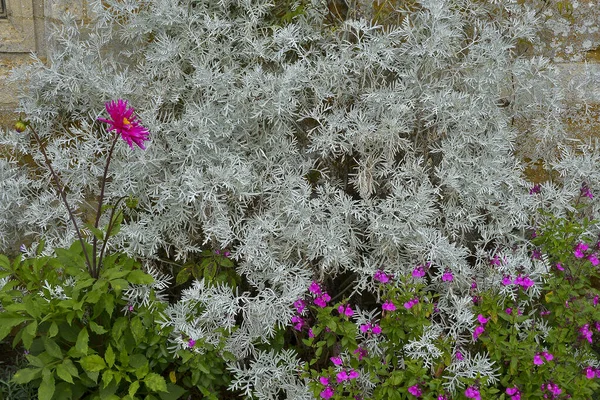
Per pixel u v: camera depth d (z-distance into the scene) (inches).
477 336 109.9
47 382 97.4
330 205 124.0
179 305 115.0
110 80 131.4
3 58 133.3
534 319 121.9
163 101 130.6
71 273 104.7
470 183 126.9
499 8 137.3
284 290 119.1
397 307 110.4
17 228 133.0
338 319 111.9
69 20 129.3
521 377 108.3
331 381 107.4
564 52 142.7
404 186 128.3
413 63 129.3
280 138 128.6
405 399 108.9
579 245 120.3
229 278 127.6
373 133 124.6
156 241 124.0
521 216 128.8
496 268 120.7
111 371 101.3
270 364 115.6
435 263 122.3
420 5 137.2
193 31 129.1
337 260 121.6
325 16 136.3
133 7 129.0
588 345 115.1
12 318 100.7
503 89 137.9
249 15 130.8
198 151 125.6
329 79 127.1
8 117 134.1
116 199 129.3
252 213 130.6
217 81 125.6
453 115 123.6
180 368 111.0
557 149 143.4
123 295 116.8
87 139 129.6
